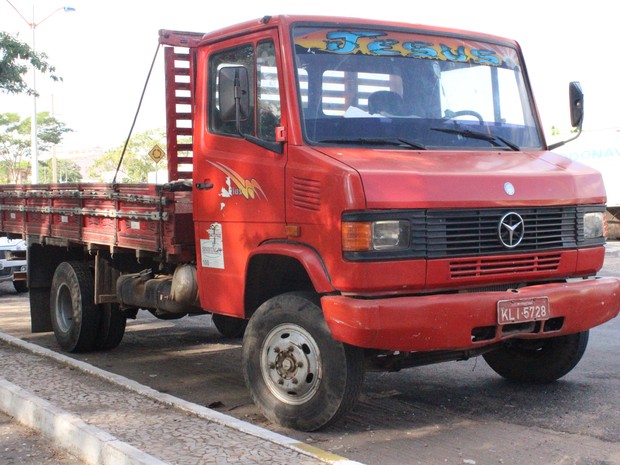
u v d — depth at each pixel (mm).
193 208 6578
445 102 6176
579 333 6449
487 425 5688
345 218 5070
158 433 5020
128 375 7738
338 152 5508
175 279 7027
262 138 5891
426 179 5180
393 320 4977
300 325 5457
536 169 5770
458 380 7133
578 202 5781
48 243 9312
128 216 7418
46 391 6191
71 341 8805
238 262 6055
